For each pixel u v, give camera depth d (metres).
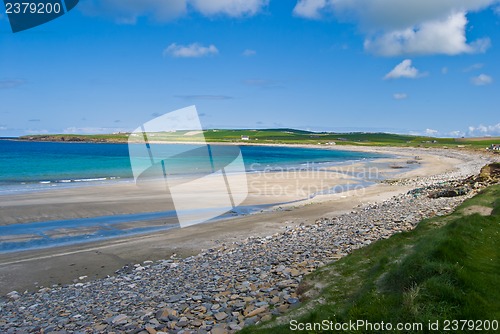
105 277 14.28
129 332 8.19
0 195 32.03
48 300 11.73
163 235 20.31
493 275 7.48
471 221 11.15
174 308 9.45
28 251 17.50
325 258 12.78
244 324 7.96
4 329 9.34
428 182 42.50
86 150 118.62
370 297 7.40
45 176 50.09
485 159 89.88
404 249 10.50
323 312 7.42
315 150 172.38
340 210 26.33
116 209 26.80
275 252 14.91
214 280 11.91
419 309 6.39
